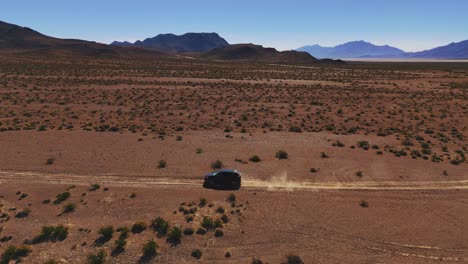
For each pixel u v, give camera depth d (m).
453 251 19.84
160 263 18.38
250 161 33.97
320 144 40.44
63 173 30.08
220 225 21.88
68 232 20.92
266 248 19.84
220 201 25.22
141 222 21.66
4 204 24.12
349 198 26.08
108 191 26.59
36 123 48.94
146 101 67.62
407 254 19.55
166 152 36.41
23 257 18.58
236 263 18.50
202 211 23.72
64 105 62.47
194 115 56.62
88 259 18.31
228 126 49.69
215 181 27.83
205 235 20.91
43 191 26.36
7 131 43.53
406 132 47.59
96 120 52.16
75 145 38.38
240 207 24.42
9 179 28.50
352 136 44.81
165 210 23.84
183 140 41.31
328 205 24.91
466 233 21.59
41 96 69.88
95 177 29.31
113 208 24.02
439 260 19.06
